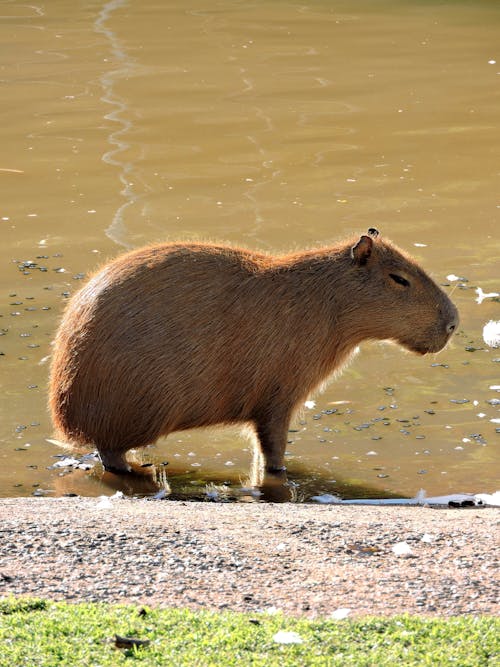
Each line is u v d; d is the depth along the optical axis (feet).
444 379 60.39
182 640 30.12
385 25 173.78
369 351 64.64
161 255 51.19
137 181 98.43
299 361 52.03
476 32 166.71
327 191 94.68
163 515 41.96
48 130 116.26
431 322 53.16
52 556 36.55
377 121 117.70
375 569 36.40
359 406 57.67
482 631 30.96
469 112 120.88
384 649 29.84
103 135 113.91
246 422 52.65
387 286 52.60
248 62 147.64
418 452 52.65
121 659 28.91
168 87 134.10
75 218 88.12
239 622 31.37
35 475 51.03
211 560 36.73
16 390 58.80
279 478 51.01
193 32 169.99
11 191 95.81
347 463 51.98
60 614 31.68
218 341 50.60
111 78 139.44
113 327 49.73
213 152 107.45
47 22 181.37
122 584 34.55
